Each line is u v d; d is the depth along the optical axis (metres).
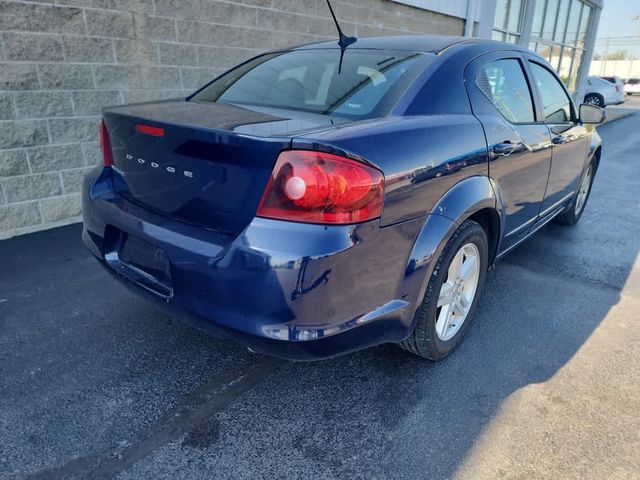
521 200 2.97
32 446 1.89
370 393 2.25
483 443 1.96
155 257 2.00
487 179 2.44
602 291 3.37
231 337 1.77
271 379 2.34
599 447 1.95
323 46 2.86
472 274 2.58
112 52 4.20
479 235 2.50
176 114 2.05
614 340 2.74
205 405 2.16
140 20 4.31
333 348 1.78
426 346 2.33
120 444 1.92
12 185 3.89
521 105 3.03
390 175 1.79
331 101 2.26
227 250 1.70
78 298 3.01
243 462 1.86
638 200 5.90
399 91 2.21
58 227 4.21
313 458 1.88
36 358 2.42
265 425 2.05
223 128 1.74
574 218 4.76
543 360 2.53
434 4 7.94
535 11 12.16
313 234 1.62
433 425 2.06
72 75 4.01
